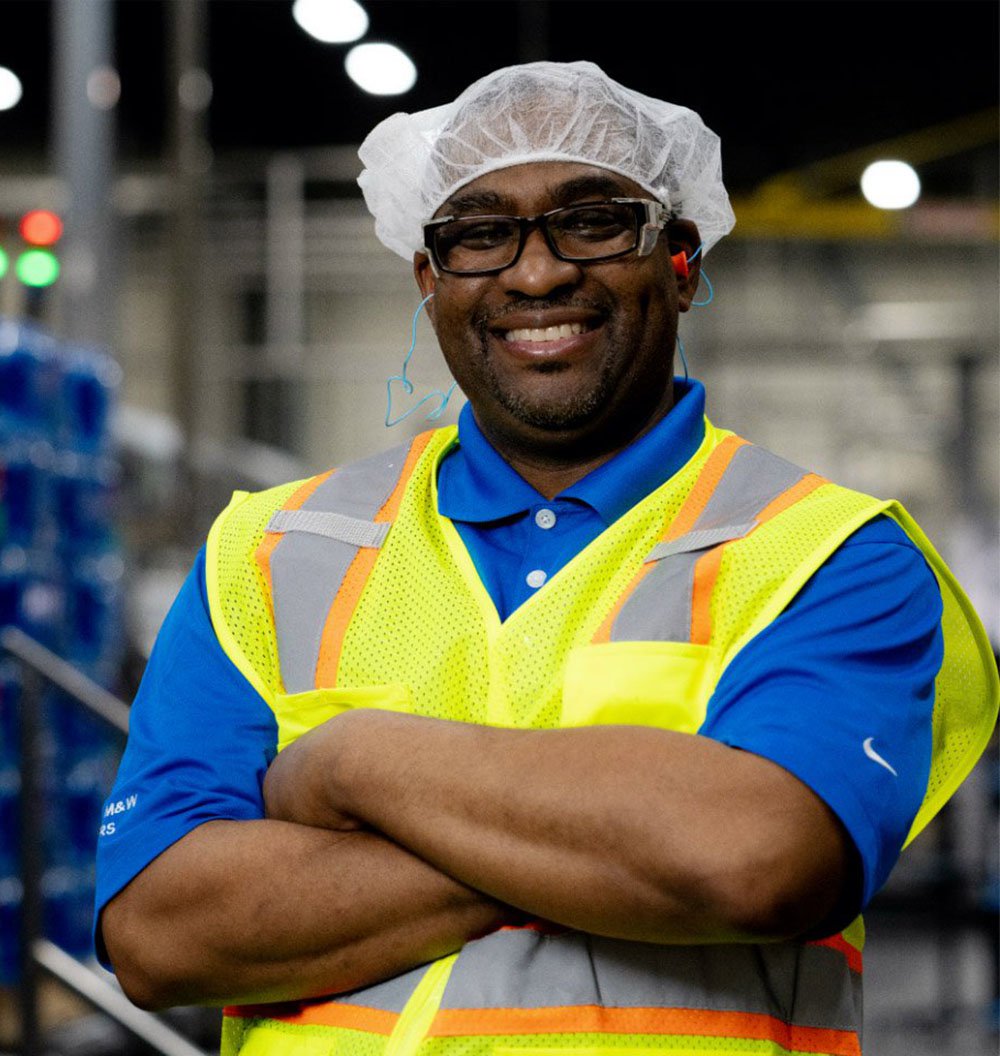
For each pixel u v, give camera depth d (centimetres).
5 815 590
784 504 178
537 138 183
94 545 688
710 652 169
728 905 150
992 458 2131
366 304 2212
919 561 174
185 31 1173
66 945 622
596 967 162
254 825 169
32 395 626
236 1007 177
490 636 176
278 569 186
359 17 1104
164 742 180
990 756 998
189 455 1141
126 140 2050
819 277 2175
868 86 1992
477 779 159
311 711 177
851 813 153
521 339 184
